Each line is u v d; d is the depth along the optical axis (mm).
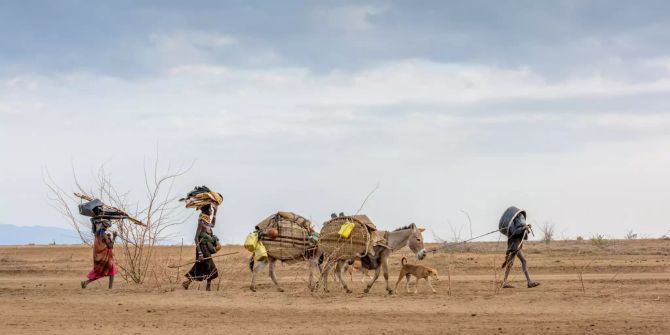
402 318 18391
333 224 23141
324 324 17594
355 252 22922
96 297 22047
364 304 20578
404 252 39156
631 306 19406
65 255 42125
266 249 23438
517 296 21266
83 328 17031
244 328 17109
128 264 27812
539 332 16359
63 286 26438
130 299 21594
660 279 26969
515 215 25141
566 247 41969
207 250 23688
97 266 24266
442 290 24859
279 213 23688
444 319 18203
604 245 42500
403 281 28234
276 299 21531
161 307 20219
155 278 26078
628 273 30562
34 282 28641
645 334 16031
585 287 24562
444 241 25375
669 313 18516
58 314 19047
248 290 24219
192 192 23828
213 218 23938
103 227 24469
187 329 17000
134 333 16500
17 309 19797
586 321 17625
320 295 22391
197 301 21219
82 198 24938
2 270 33969
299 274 31078
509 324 17406
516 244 25156
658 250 40031
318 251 23562
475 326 17188
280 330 16859
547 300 20422
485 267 33250
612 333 16172
